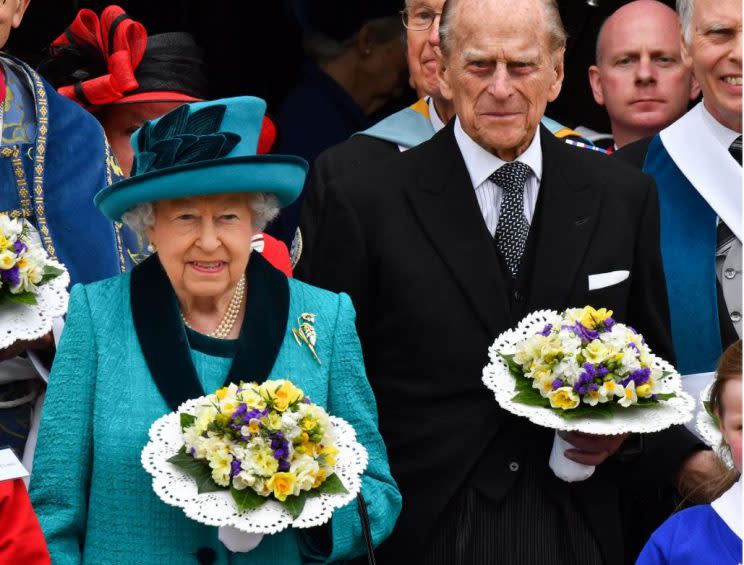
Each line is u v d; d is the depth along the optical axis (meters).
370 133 22.11
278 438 14.30
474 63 17.77
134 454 15.12
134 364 15.44
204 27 27.66
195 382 15.35
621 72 23.36
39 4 26.53
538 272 17.83
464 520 17.45
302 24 26.92
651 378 16.67
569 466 17.31
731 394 14.84
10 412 18.62
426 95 22.78
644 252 18.36
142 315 15.60
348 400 15.97
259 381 15.50
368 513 15.67
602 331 16.98
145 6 27.59
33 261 17.33
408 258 17.88
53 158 19.66
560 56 18.25
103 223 19.78
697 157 20.14
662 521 19.48
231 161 15.05
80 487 15.28
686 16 20.19
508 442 17.58
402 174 18.31
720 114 20.03
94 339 15.53
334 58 26.77
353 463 14.96
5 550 13.72
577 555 17.48
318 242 18.39
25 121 19.77
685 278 19.75
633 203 18.39
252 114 15.63
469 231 17.94
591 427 16.38
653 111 23.25
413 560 17.58
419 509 17.56
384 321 17.98
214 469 14.22
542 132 18.55
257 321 15.77
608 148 25.50
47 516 15.10
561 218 18.02
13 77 19.92
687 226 19.98
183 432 14.66
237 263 15.50
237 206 15.45
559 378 16.66
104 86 21.39
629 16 23.34
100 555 15.09
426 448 17.62
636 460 18.23
